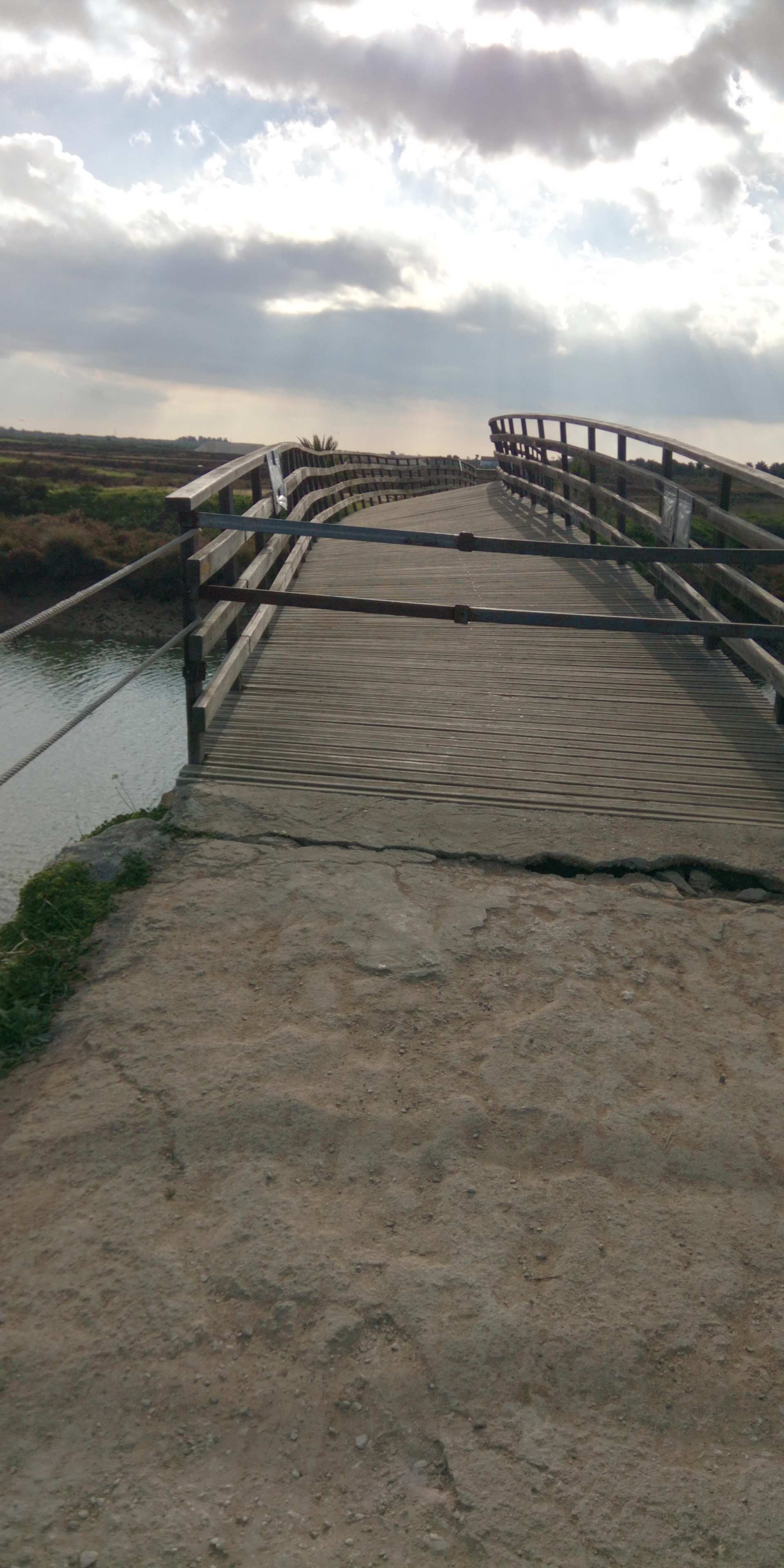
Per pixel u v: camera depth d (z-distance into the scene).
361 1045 2.92
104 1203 2.33
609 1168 2.53
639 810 4.55
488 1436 1.87
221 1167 2.45
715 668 6.86
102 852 3.94
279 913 3.60
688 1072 2.90
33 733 11.31
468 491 20.94
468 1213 2.36
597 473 11.51
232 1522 1.70
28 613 24.66
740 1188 2.49
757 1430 1.91
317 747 5.14
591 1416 1.92
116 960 3.28
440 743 5.27
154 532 31.50
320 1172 2.45
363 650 7.13
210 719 4.93
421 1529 1.70
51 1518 1.68
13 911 6.45
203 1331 2.03
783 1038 3.08
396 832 4.25
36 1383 1.91
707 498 8.17
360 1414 1.89
